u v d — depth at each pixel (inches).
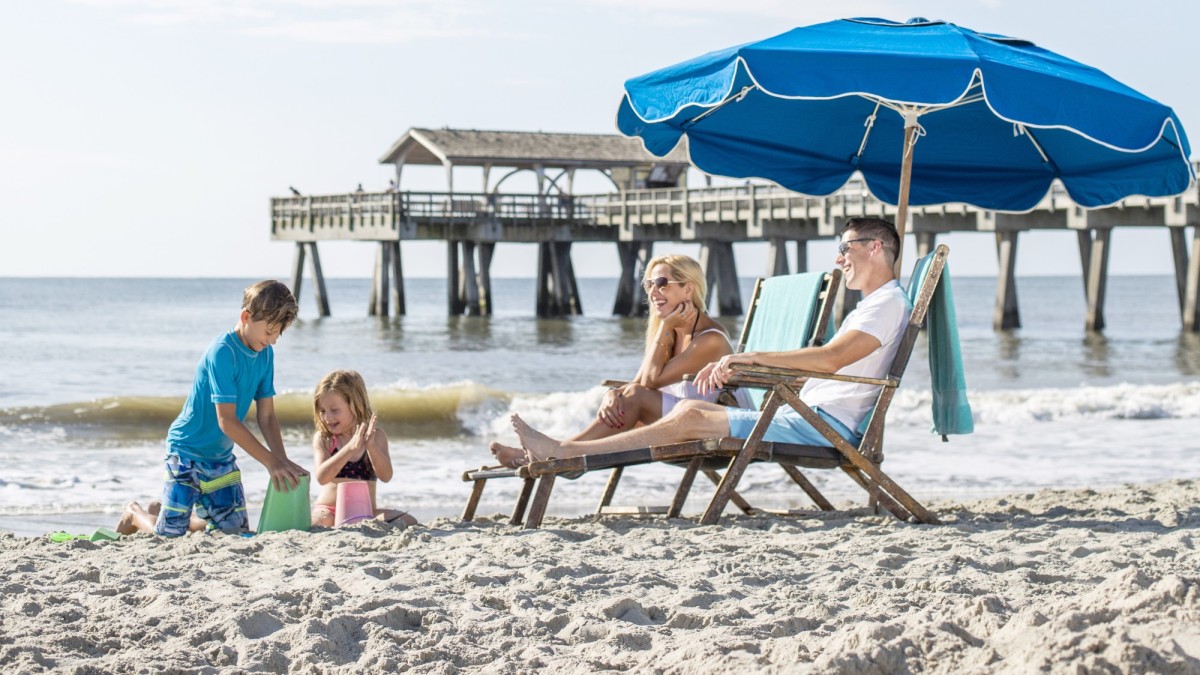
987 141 264.8
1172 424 530.3
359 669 119.0
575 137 1449.3
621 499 330.0
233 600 146.2
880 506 233.1
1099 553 173.0
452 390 574.9
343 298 3095.5
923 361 897.5
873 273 205.5
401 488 354.6
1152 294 3614.7
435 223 1359.5
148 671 117.9
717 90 197.9
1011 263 1164.5
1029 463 407.2
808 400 211.3
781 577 158.4
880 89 191.3
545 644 126.3
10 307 2090.3
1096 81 203.5
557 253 1481.3
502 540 190.1
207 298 2714.1
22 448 438.6
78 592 151.8
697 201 1240.8
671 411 205.3
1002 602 112.5
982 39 212.1
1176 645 91.8
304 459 415.2
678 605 140.7
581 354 984.9
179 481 203.5
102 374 818.2
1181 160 245.1
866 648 101.1
